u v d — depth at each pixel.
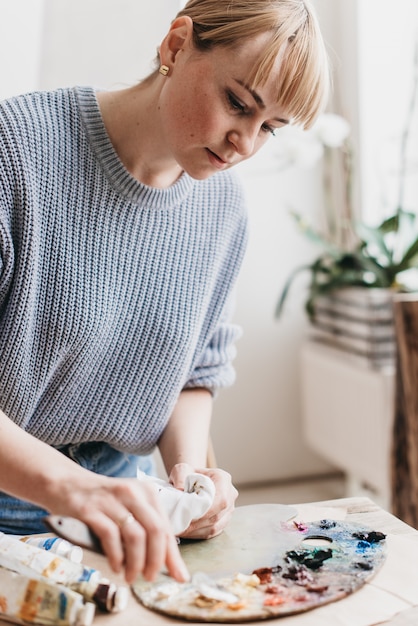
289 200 2.54
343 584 0.74
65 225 0.99
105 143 1.00
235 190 1.17
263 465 2.62
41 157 0.97
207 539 0.87
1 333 0.96
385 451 2.11
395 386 1.76
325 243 2.31
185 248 1.10
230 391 2.55
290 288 2.56
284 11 0.84
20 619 0.71
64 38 1.71
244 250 1.21
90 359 1.03
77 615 0.68
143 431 1.13
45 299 0.98
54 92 1.02
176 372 1.11
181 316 1.10
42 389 1.02
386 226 2.27
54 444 1.10
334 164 2.56
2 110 0.97
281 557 0.81
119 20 1.74
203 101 0.86
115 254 1.03
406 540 0.84
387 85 2.48
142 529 0.67
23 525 1.09
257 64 0.83
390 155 2.51
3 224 0.93
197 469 0.97
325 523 0.89
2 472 0.73
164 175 1.05
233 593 0.73
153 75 1.01
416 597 0.72
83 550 0.86
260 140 0.93
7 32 1.59
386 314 2.16
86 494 0.69
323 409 2.44
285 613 0.69
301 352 2.55
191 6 0.91
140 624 0.70
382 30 2.45
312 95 0.87
